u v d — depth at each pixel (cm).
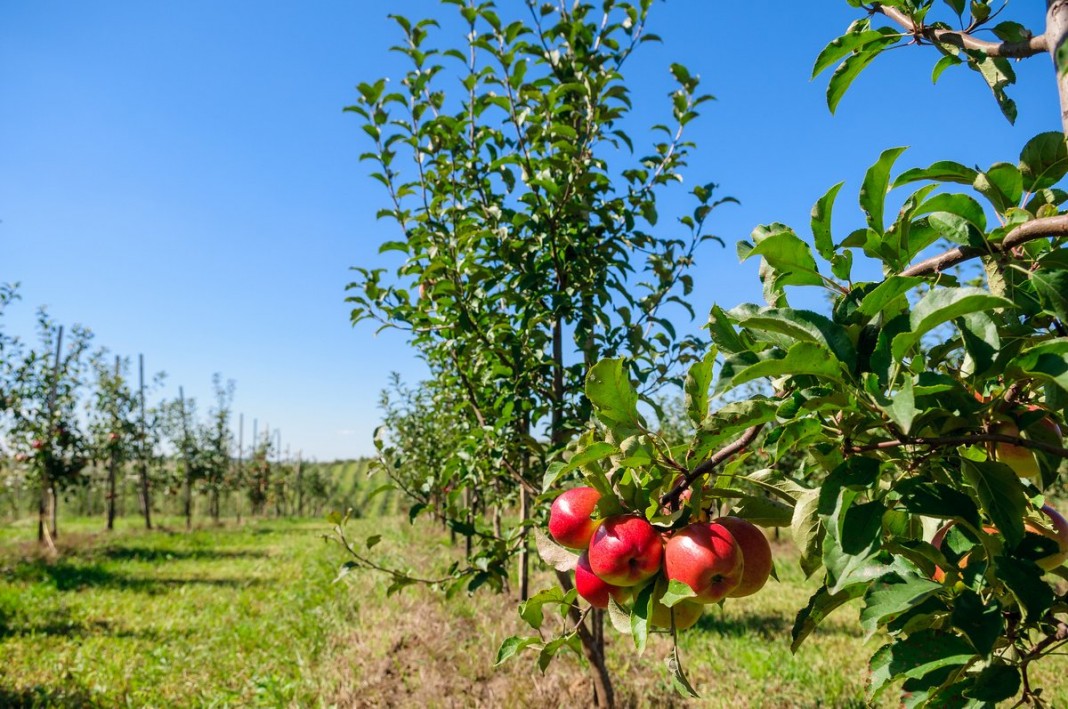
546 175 379
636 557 122
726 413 111
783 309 106
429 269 376
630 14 398
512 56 383
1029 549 116
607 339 387
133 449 2119
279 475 3319
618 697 495
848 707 475
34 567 1195
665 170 418
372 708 509
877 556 121
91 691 584
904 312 110
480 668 564
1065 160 122
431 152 402
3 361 1384
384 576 988
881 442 110
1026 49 112
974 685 109
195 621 841
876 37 140
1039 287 103
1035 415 109
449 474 402
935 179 134
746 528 129
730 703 495
